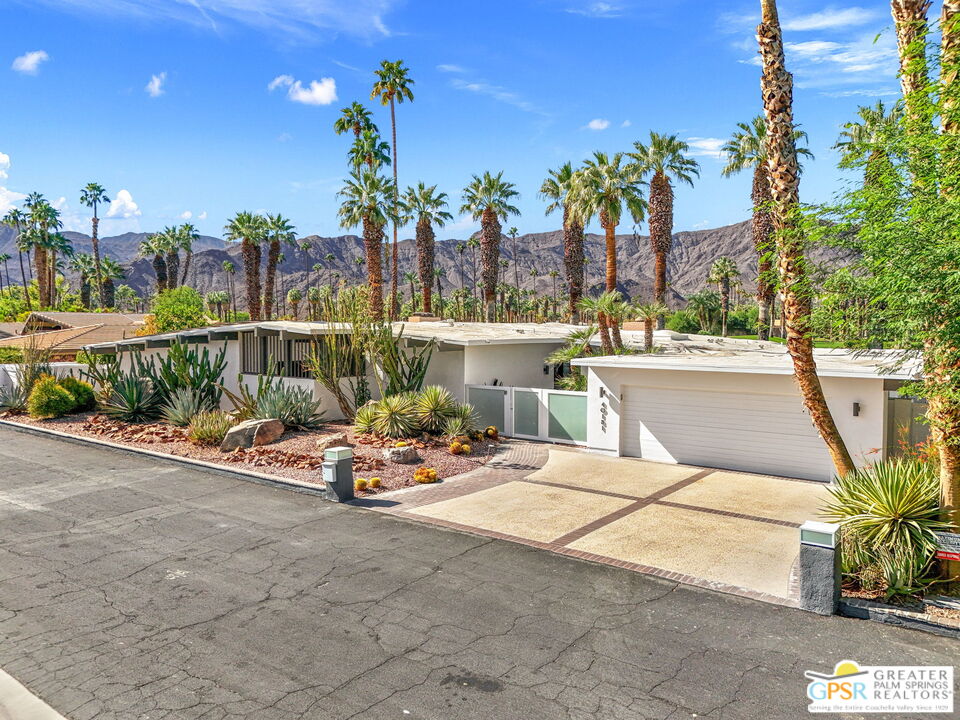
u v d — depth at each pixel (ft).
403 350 74.43
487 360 73.82
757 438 51.44
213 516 40.16
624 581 29.89
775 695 20.65
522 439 66.13
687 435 54.75
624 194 96.68
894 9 30.09
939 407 26.40
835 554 26.23
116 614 26.73
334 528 37.76
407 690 21.13
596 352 83.97
